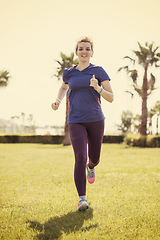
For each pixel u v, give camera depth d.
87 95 3.10
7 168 6.92
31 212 2.97
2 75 24.00
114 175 5.45
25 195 3.80
